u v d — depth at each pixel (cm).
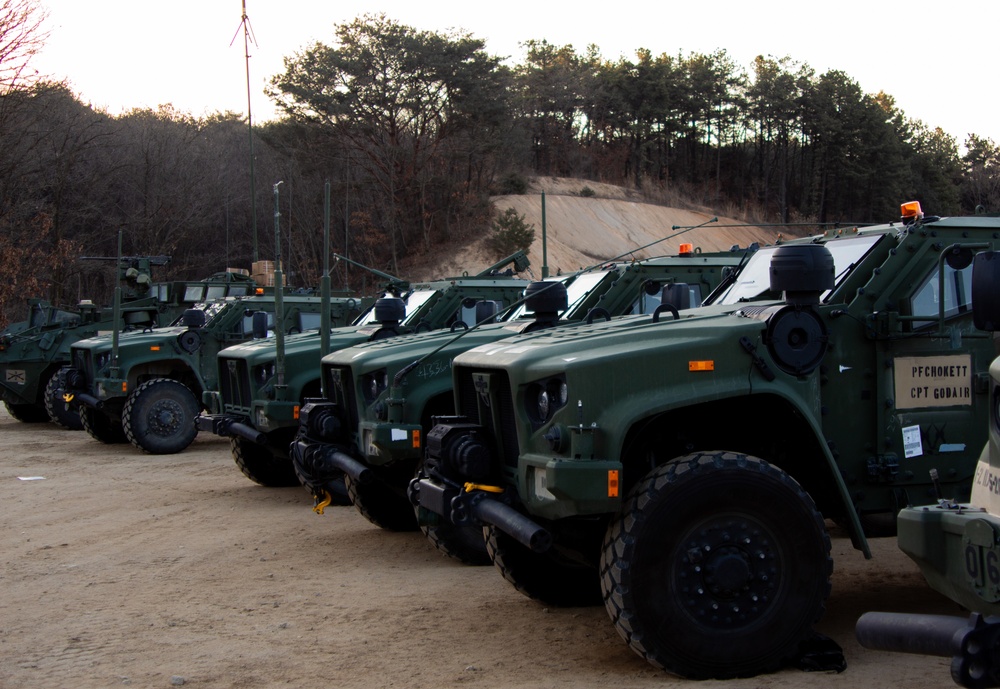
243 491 1104
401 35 4766
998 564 314
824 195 6500
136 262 1980
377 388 749
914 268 525
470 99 4912
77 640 559
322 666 500
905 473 522
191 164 4694
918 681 442
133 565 751
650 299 1051
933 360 527
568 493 450
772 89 7006
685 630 444
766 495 454
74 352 1656
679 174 7775
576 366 462
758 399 495
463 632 555
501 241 4791
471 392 575
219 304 1588
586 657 501
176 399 1466
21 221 3869
